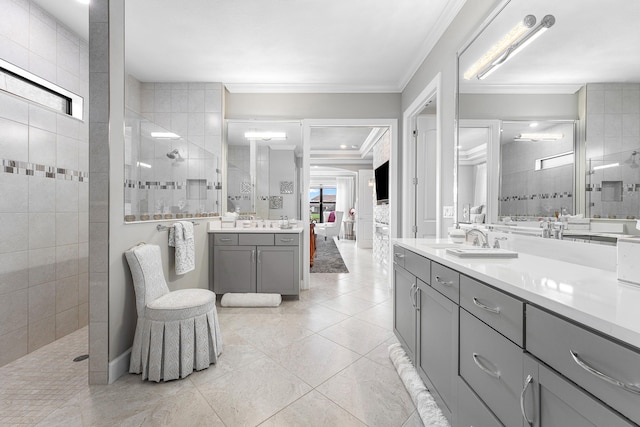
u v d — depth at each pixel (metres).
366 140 6.45
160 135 2.48
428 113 3.58
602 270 1.13
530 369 0.81
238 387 1.70
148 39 2.79
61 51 2.44
